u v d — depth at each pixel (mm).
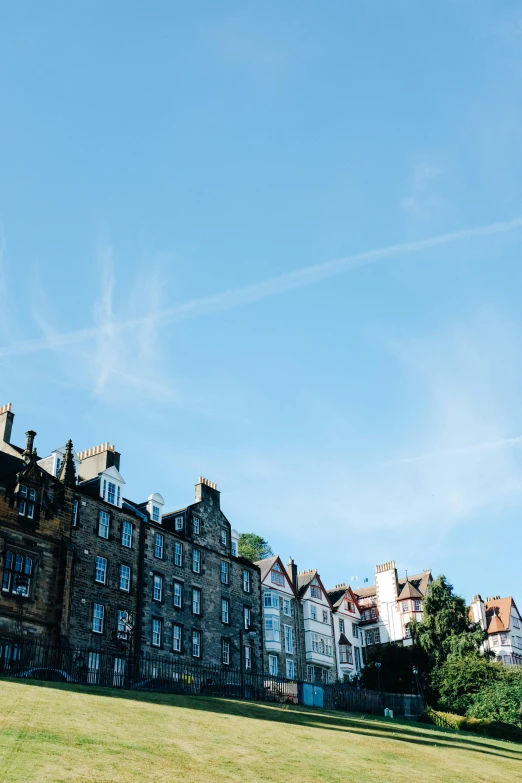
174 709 28984
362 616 96938
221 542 66312
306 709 42562
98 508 53375
